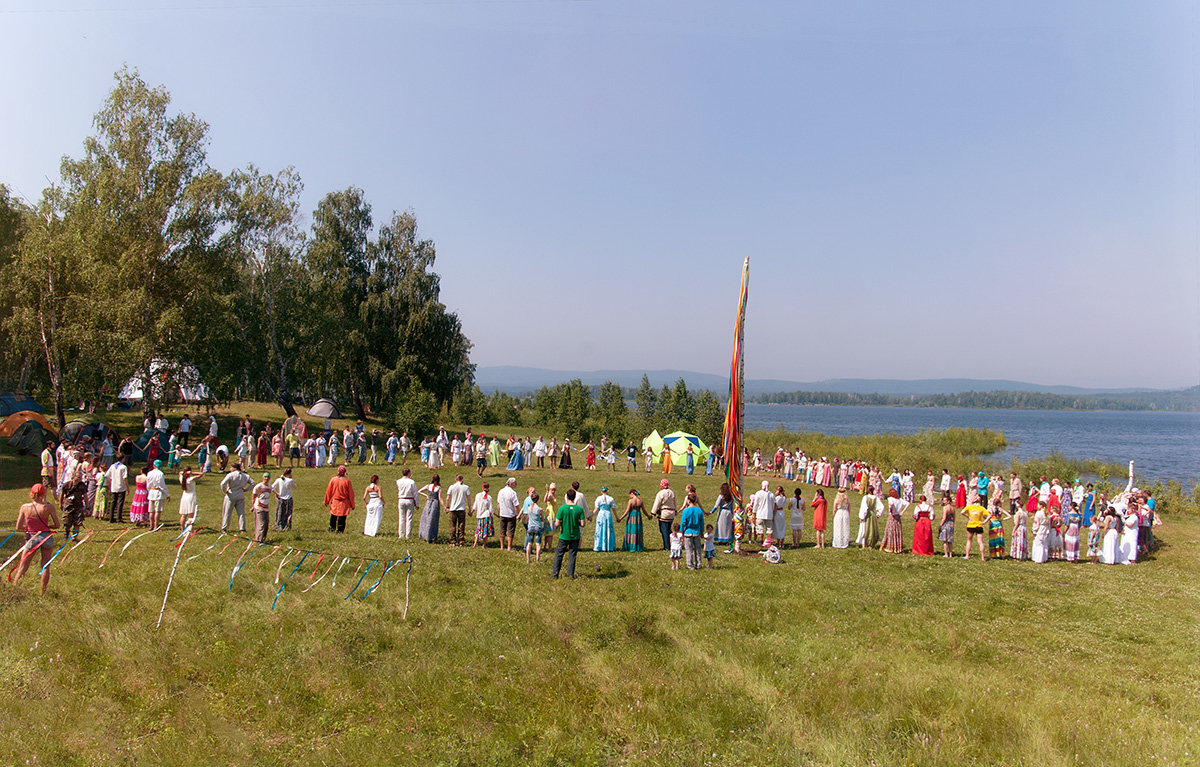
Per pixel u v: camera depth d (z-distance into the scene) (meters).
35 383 59.06
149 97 41.34
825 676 11.34
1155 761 8.65
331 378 58.56
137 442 35.44
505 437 67.81
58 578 13.79
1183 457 101.06
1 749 7.95
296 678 10.48
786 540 24.89
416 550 18.75
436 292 64.12
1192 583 18.98
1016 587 17.98
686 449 45.03
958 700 10.44
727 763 8.86
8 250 45.38
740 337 24.06
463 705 9.98
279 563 15.83
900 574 19.02
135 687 9.96
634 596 15.42
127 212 39.59
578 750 8.97
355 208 62.50
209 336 43.31
